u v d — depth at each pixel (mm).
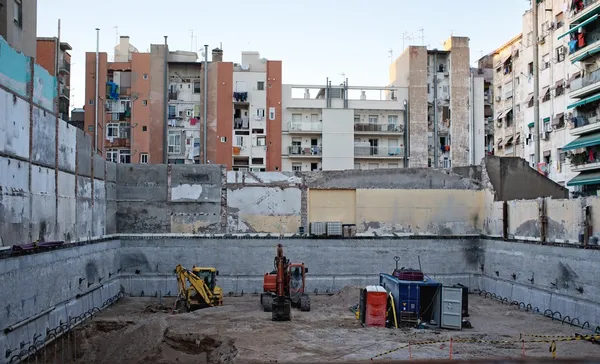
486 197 36875
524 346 21094
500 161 36844
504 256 32812
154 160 57781
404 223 37062
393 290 25953
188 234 35500
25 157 21562
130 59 60781
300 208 36750
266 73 59938
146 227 35938
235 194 36625
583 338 20641
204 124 58312
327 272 35375
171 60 59188
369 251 35719
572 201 26422
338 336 22766
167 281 34688
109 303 31500
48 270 22922
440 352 20109
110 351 22859
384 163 61812
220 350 21109
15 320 19750
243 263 35094
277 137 59781
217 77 58938
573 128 45250
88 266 28328
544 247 28391
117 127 58312
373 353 19953
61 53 58281
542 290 28562
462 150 63250
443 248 36281
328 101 61500
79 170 28500
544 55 52719
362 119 62469
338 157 60344
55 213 24812
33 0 31844
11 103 20281
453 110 63438
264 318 26547
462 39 63875
